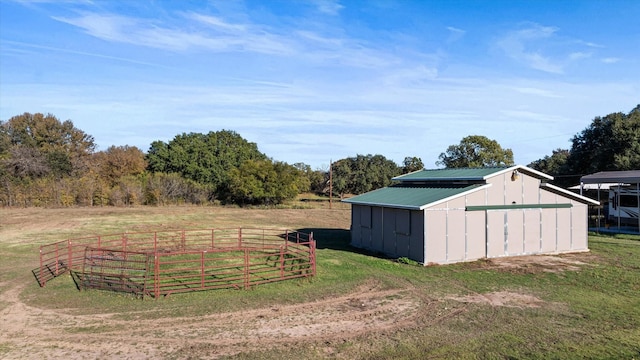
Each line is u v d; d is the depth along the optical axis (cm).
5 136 6462
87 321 1187
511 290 1534
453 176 2388
